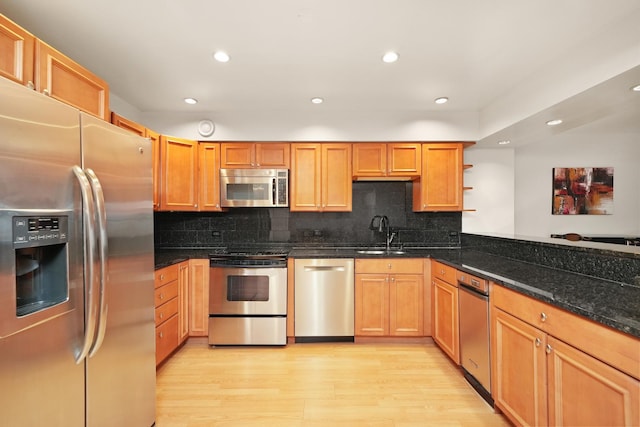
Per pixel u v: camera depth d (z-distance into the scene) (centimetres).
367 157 309
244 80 234
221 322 273
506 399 164
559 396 125
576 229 407
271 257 276
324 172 310
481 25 166
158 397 197
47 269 110
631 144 405
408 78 231
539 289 144
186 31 172
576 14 155
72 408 114
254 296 274
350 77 229
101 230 119
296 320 278
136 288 151
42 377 101
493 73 222
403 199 338
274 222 337
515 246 242
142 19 160
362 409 185
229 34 175
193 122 302
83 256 115
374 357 253
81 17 158
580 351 115
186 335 271
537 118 233
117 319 138
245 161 307
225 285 273
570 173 406
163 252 300
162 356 231
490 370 180
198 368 235
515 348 155
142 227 156
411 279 278
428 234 338
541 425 135
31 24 163
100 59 202
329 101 278
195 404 190
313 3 149
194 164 296
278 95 264
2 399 90
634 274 149
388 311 278
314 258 278
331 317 278
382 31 172
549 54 196
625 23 155
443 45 186
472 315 199
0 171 89
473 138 304
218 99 272
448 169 311
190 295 277
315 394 200
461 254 278
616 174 406
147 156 160
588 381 112
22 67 122
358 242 337
